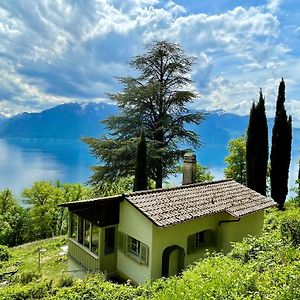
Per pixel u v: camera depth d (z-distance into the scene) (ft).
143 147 70.95
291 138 83.30
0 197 141.28
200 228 44.60
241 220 47.16
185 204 43.80
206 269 26.18
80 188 144.05
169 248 40.78
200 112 88.07
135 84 85.25
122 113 85.46
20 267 53.36
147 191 45.06
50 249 65.62
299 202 62.80
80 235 47.14
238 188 54.44
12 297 30.99
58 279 35.22
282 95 83.05
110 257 43.75
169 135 86.33
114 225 43.68
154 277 39.45
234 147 99.35
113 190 84.07
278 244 31.04
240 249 31.35
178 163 84.89
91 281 32.12
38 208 133.08
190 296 21.09
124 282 42.39
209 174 109.40
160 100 85.76
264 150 81.51
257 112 81.87
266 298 19.19
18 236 139.64
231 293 20.04
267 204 50.62
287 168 82.74
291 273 20.98
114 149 77.30
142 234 40.42
